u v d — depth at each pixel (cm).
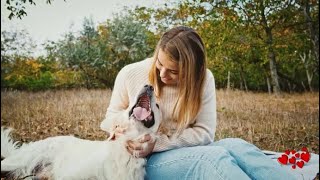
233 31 887
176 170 280
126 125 291
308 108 875
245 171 282
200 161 270
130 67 321
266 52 1083
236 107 802
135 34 909
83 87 945
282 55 1262
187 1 789
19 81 920
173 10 817
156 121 291
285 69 1452
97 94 834
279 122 656
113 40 916
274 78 1157
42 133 564
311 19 950
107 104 742
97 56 931
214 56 940
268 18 951
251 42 988
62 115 647
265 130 623
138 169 292
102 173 307
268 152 417
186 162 276
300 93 1271
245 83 1184
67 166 336
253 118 704
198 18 796
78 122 626
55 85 937
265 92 1230
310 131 636
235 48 966
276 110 812
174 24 827
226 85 1143
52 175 360
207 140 307
